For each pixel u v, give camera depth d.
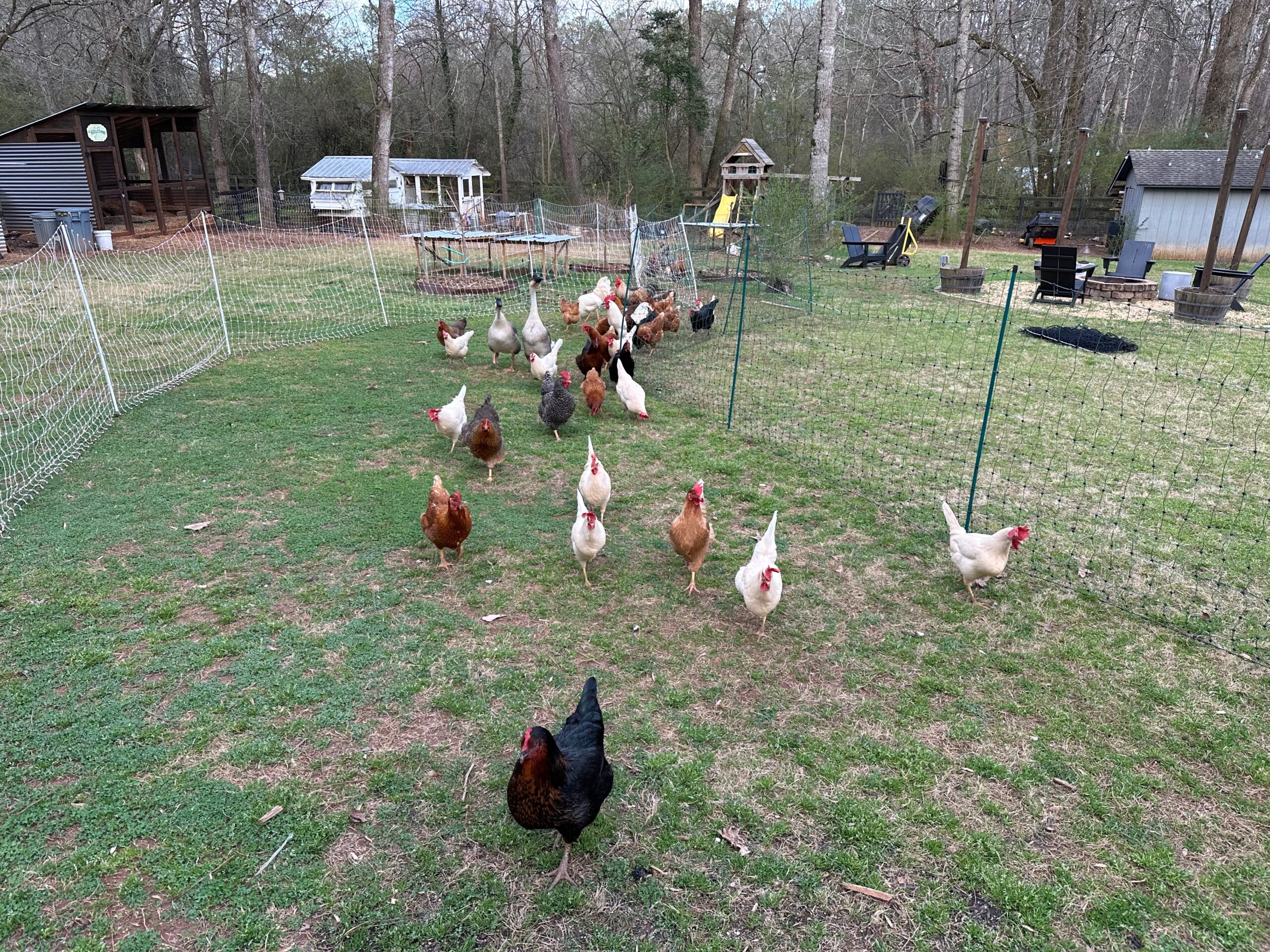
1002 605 5.31
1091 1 30.91
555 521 6.54
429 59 42.72
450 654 4.70
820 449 8.20
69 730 3.96
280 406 9.27
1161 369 10.98
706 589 5.52
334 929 2.97
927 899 3.15
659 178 29.89
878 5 34.84
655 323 12.46
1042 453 8.01
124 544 5.91
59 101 34.47
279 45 34.84
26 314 13.70
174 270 18.39
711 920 3.04
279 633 4.86
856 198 20.84
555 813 3.01
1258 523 6.39
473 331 12.80
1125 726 4.15
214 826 3.42
